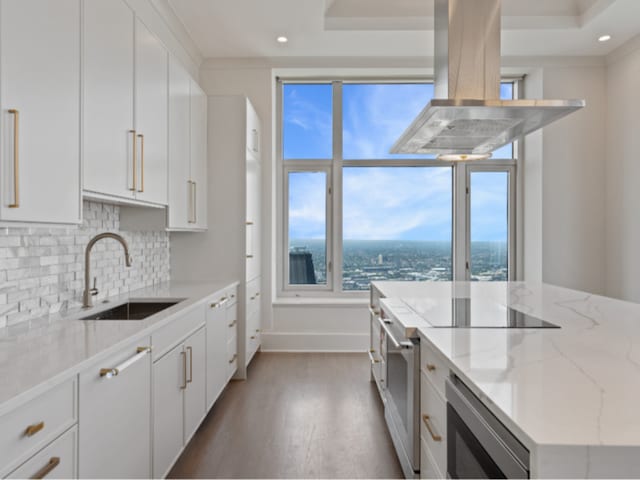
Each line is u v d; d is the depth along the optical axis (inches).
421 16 135.5
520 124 89.8
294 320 165.0
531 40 144.6
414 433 65.6
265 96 158.9
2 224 47.3
